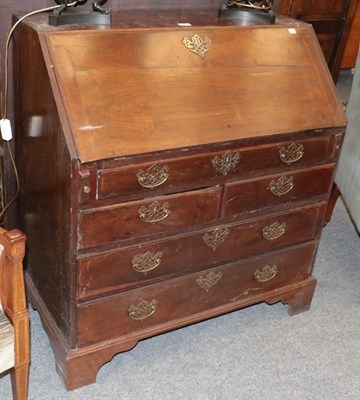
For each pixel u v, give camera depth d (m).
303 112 1.66
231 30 1.62
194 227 1.61
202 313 1.81
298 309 2.05
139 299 1.63
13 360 1.39
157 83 1.46
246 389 1.72
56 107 1.34
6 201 1.89
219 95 1.54
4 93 1.69
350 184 2.29
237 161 1.57
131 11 1.76
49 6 1.67
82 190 1.36
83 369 1.64
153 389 1.69
